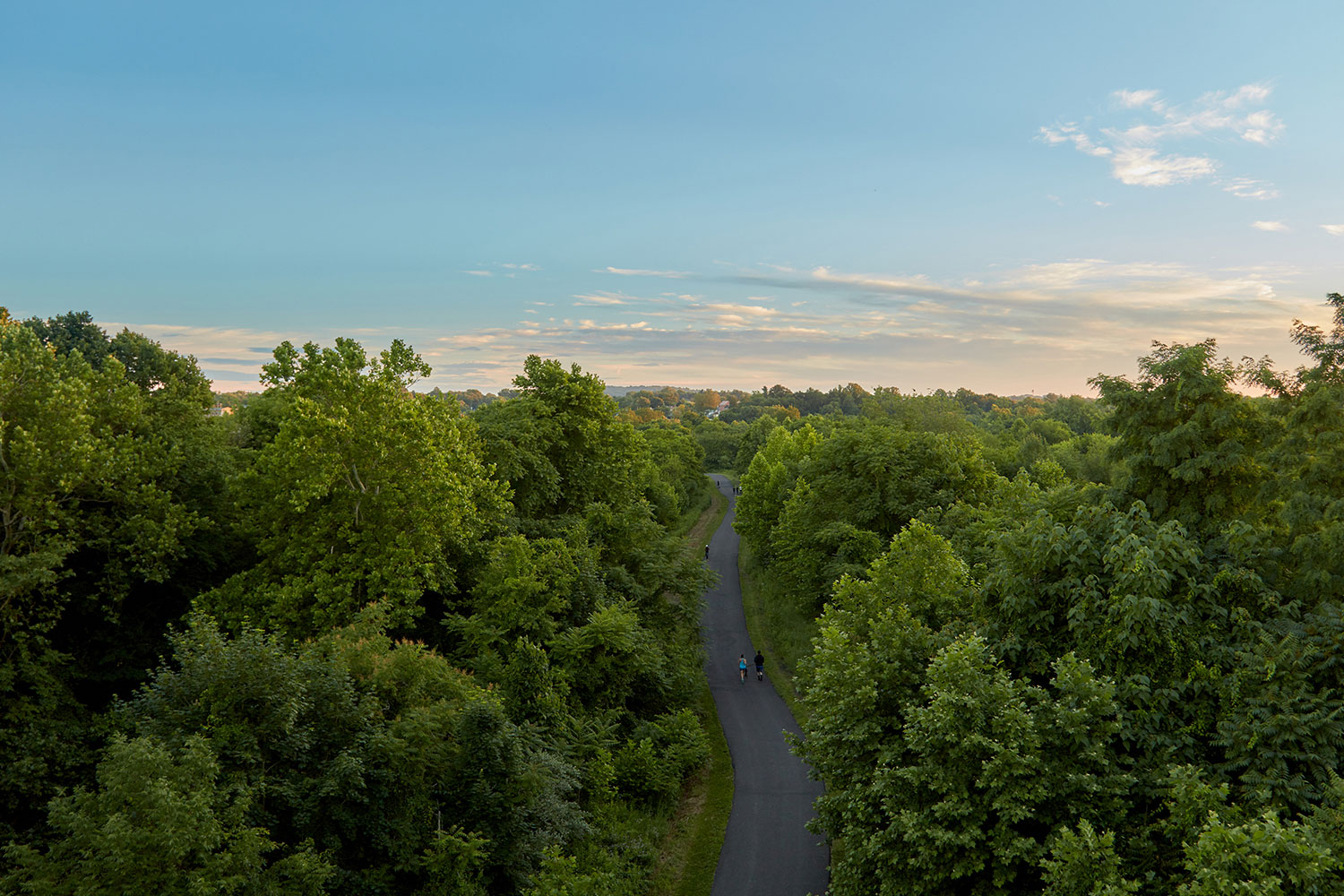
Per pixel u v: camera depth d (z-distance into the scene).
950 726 12.87
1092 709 12.62
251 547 31.41
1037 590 15.65
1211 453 24.05
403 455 27.97
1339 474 20.59
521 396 43.94
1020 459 74.06
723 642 48.97
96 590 26.31
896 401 73.75
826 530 44.12
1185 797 11.18
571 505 43.25
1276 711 12.12
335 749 16.81
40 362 22.72
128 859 11.63
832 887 15.42
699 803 27.53
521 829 19.05
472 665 26.80
